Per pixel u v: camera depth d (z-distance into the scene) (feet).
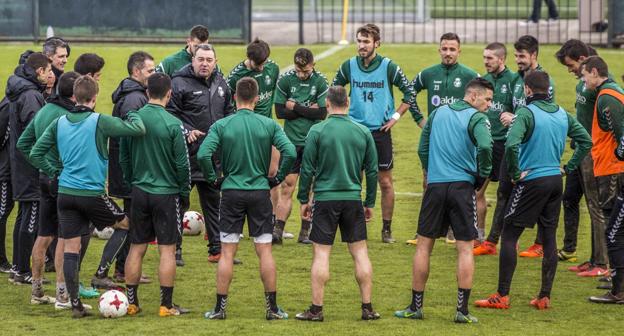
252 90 88.33
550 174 91.35
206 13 223.71
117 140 99.96
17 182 97.96
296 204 138.41
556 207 92.53
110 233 118.01
